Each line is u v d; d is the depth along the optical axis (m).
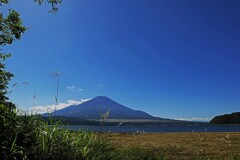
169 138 20.50
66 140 5.94
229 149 13.95
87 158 5.94
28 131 5.82
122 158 7.91
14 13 9.74
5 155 5.25
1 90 6.79
